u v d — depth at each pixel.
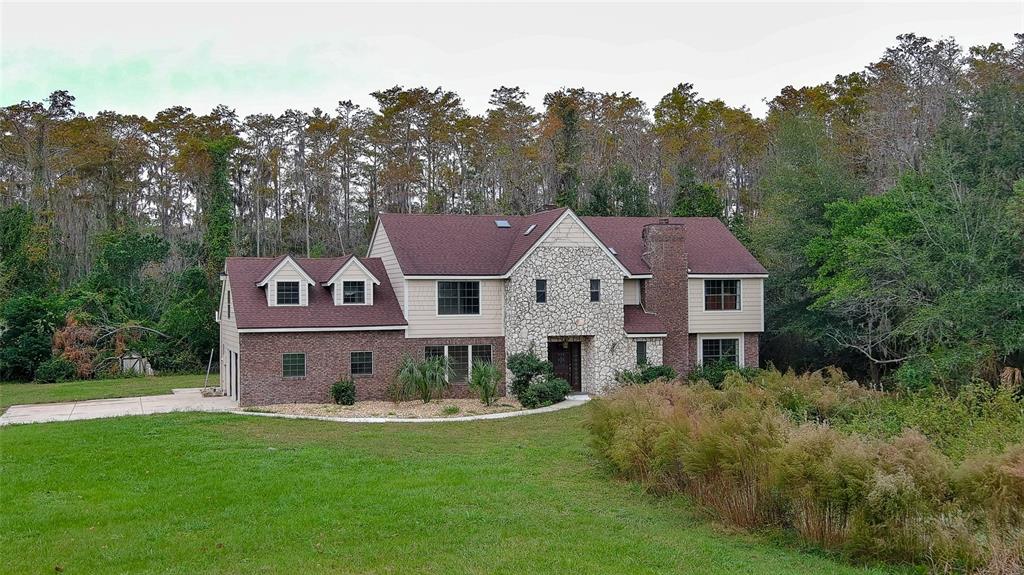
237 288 31.02
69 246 67.50
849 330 35.16
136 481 16.70
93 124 70.31
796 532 12.95
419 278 31.23
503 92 71.19
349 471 17.80
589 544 12.45
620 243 35.94
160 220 76.38
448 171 70.88
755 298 35.78
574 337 33.06
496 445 21.61
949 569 11.09
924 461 12.12
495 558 11.70
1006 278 25.88
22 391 36.41
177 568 11.23
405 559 11.64
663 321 33.84
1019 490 11.21
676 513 14.54
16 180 71.62
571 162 59.72
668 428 16.06
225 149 55.09
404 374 29.97
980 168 30.80
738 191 69.31
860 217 33.84
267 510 14.30
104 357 43.41
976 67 55.16
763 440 13.59
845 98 65.81
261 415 26.86
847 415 21.41
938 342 25.80
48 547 12.18
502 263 32.88
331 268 32.81
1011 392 19.31
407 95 72.00
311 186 73.69
